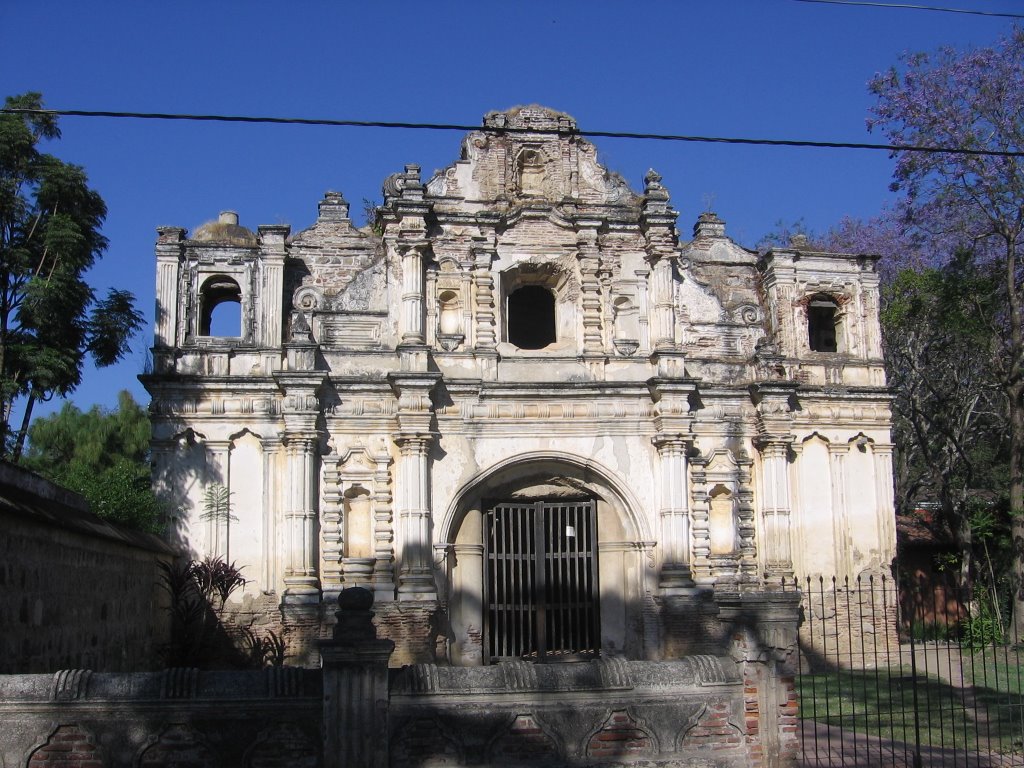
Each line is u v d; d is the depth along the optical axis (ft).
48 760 41.57
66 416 146.82
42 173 91.15
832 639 100.94
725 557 99.91
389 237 100.37
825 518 103.40
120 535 74.54
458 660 97.19
